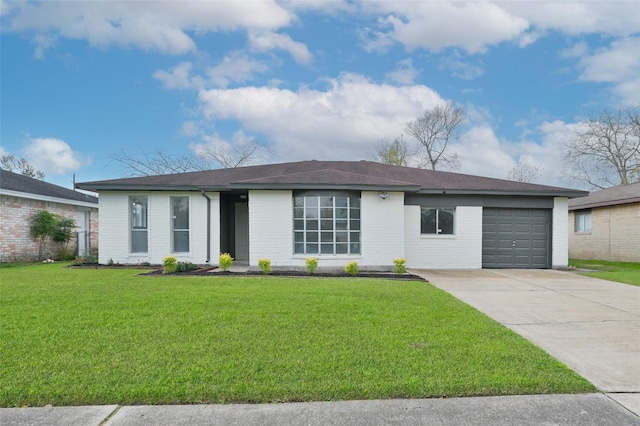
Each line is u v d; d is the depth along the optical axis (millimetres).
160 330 4551
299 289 7336
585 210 19172
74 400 2895
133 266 11852
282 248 11172
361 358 3723
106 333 4430
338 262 11148
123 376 3262
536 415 2754
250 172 14664
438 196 12664
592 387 3191
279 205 11203
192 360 3631
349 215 11258
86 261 12773
